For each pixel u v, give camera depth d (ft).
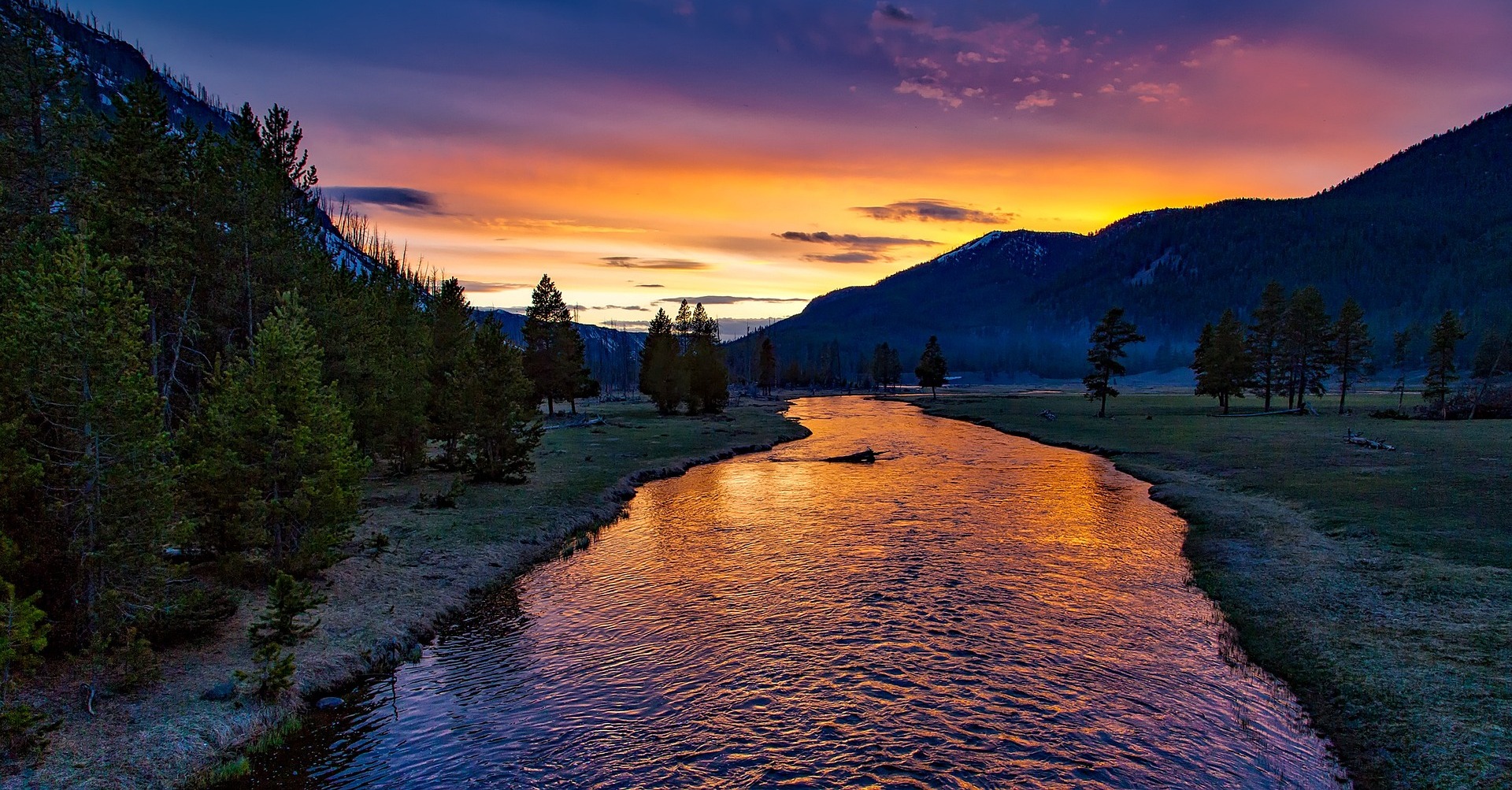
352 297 140.26
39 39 95.40
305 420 71.05
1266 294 325.42
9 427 48.14
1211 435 212.23
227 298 114.01
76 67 99.81
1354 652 60.29
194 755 45.78
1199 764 46.09
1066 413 326.85
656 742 49.55
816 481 153.38
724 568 90.02
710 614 73.82
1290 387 316.81
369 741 49.78
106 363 51.67
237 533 67.26
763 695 56.24
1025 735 49.75
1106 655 63.10
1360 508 106.52
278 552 71.51
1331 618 67.92
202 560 73.87
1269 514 110.73
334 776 45.52
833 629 69.56
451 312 194.80
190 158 110.93
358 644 63.67
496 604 77.77
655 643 66.80
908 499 133.49
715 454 191.01
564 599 79.20
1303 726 50.72
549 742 49.73
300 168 146.41
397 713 53.98
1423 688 53.01
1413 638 61.52
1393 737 47.57
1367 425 229.25
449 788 44.14
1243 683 57.57
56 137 96.37
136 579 53.62
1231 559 89.30
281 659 58.23
